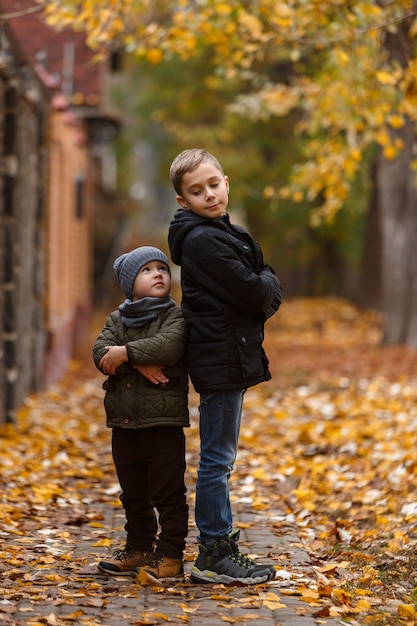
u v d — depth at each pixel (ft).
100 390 78.84
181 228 28.45
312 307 154.92
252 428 59.62
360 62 57.47
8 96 55.67
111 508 39.73
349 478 43.86
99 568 29.99
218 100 148.87
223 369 28.04
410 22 54.29
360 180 116.47
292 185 76.28
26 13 49.90
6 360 57.41
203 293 28.14
